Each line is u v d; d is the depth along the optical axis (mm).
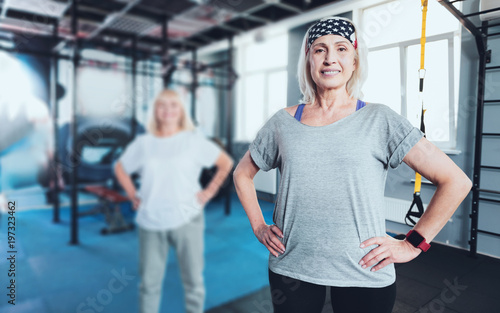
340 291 717
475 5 1434
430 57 1370
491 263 1521
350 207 673
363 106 733
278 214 788
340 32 731
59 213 2182
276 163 840
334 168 681
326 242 689
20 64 2666
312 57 756
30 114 2781
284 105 1010
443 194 664
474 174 1580
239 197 891
